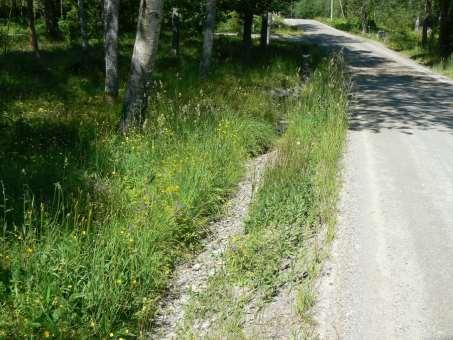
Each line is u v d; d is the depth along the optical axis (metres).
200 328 4.41
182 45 26.11
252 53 25.14
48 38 28.34
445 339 4.12
